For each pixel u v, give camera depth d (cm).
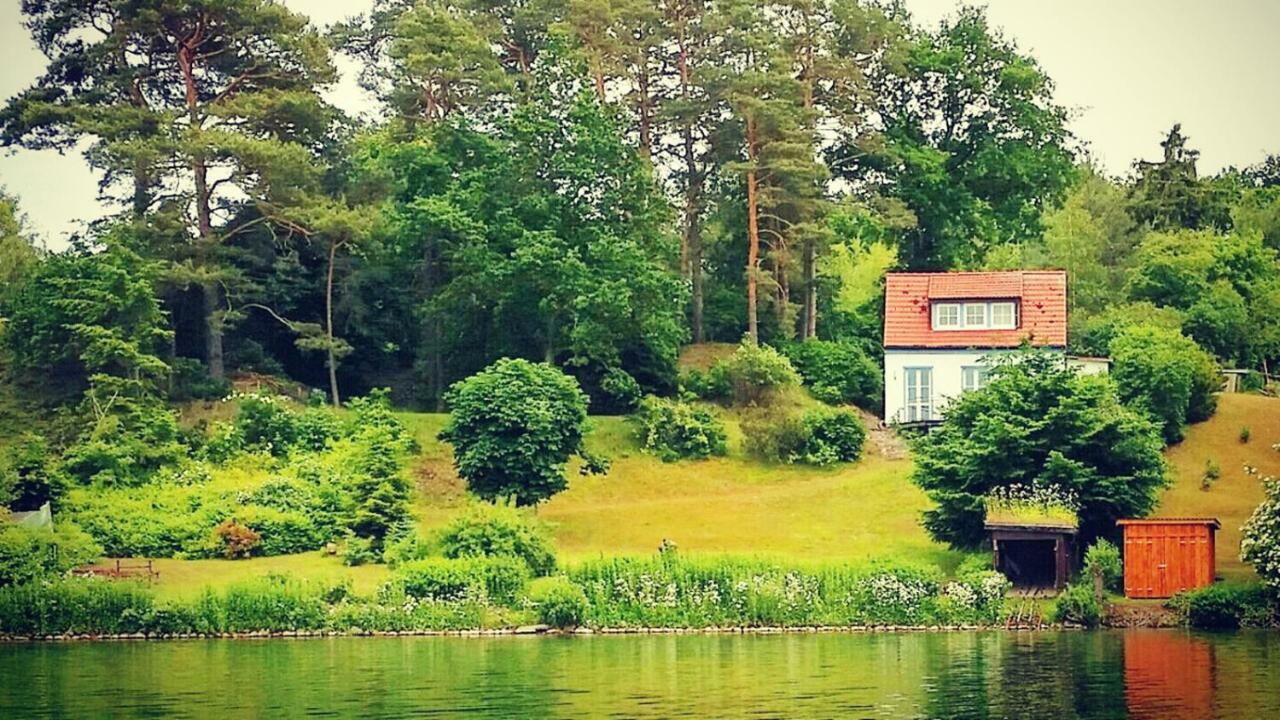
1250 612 5166
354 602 5262
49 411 7200
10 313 7544
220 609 5156
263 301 8119
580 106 8075
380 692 3897
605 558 5600
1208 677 4034
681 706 3662
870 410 8331
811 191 8644
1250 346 9138
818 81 9050
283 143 7894
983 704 3662
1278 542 5141
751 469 7419
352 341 8500
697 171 9150
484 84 8644
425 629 5147
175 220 7725
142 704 3747
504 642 4938
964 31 9412
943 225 9288
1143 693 3797
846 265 10975
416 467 7144
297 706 3703
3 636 5072
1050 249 10900
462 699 3784
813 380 8362
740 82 8400
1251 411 7688
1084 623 5203
